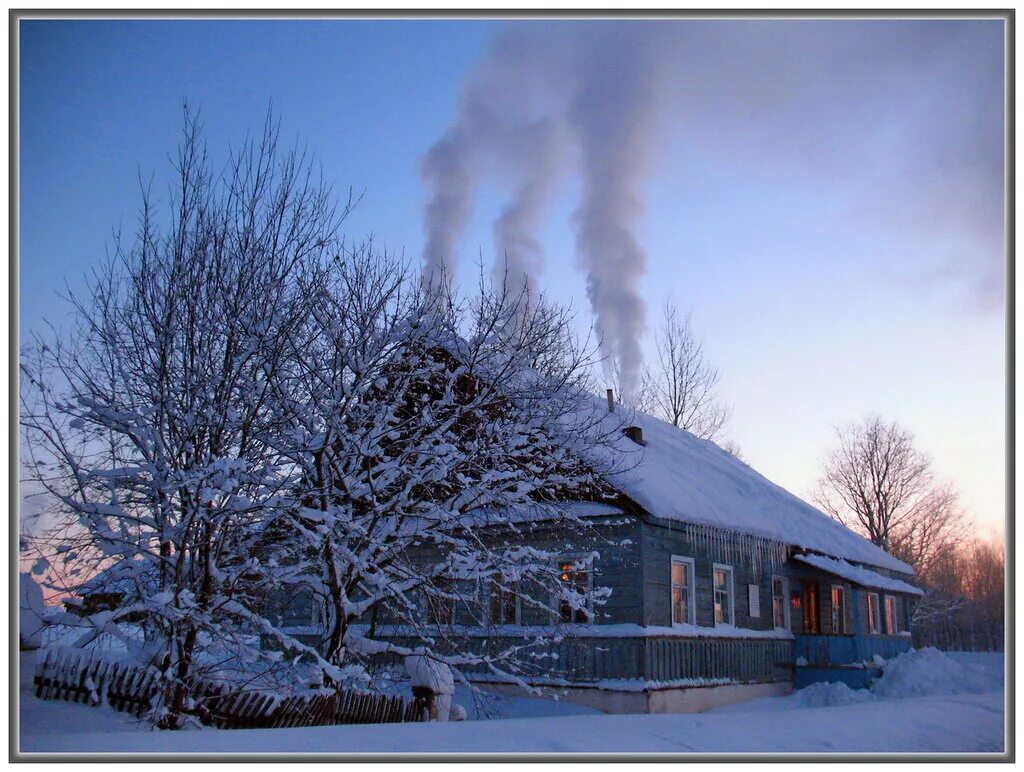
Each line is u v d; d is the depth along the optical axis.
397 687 15.55
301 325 12.70
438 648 19.09
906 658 23.80
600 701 17.88
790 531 25.16
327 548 12.27
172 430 11.89
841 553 27.23
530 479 14.38
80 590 11.48
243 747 8.07
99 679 11.66
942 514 59.00
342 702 11.52
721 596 21.94
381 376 13.45
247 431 12.05
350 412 12.99
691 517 19.61
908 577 33.66
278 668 11.81
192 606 10.58
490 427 13.69
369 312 13.25
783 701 22.12
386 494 13.91
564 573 16.39
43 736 8.61
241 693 10.91
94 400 11.82
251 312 12.17
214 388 11.98
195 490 11.02
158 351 11.89
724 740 9.78
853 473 60.78
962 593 60.91
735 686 21.22
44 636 11.93
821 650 24.67
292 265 12.95
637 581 18.31
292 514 12.20
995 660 41.34
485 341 14.02
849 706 13.37
